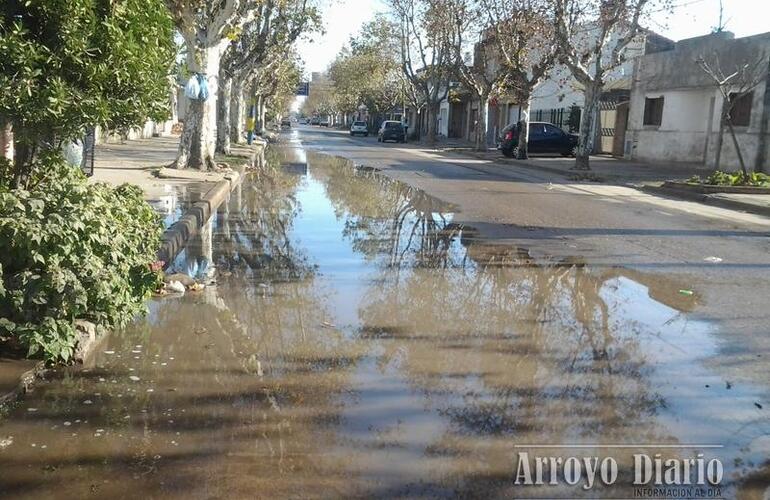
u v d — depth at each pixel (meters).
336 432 4.07
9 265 4.87
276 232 10.76
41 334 4.66
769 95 21.77
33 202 4.93
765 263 9.01
